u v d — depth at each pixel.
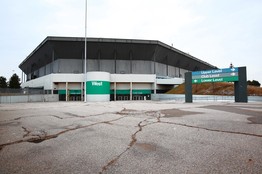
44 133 5.78
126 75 39.38
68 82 37.59
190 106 17.14
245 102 22.17
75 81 36.91
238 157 3.51
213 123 7.28
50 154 3.81
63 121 8.21
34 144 4.57
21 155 3.76
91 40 41.28
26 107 17.67
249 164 3.17
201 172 2.88
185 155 3.67
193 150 3.97
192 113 10.90
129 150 4.03
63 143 4.64
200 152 3.84
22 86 61.78
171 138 5.01
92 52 44.53
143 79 40.19
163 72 54.41
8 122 8.02
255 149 3.98
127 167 3.12
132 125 7.05
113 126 6.88
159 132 5.76
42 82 41.62
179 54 56.78
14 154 3.83
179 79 43.25
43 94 34.88
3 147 4.32
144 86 41.62
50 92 37.06
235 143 4.46
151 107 16.22
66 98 36.44
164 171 2.94
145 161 3.38
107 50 44.59
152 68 49.03
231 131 5.79
